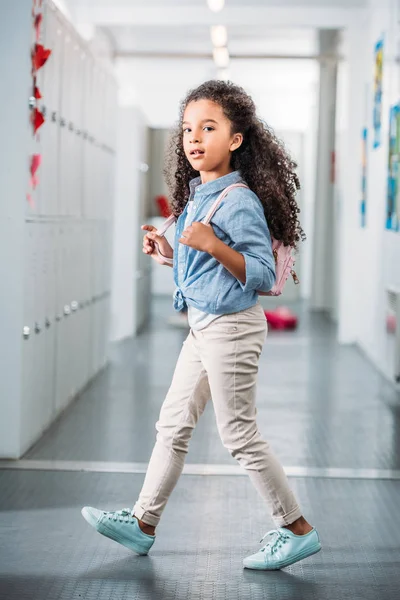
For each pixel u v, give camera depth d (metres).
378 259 9.02
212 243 3.12
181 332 11.60
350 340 10.91
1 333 4.95
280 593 3.21
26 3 4.87
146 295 12.98
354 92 10.93
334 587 3.28
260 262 3.20
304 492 4.53
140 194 11.49
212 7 10.15
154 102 17.86
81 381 7.18
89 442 5.46
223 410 3.33
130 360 9.00
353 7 10.62
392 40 8.38
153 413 6.42
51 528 3.85
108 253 8.49
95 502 4.24
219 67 13.16
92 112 7.30
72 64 6.31
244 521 4.02
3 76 4.88
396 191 7.96
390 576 3.40
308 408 6.75
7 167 4.90
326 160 15.16
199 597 3.15
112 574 3.35
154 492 3.48
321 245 15.30
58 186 5.91
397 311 7.36
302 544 3.43
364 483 4.71
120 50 13.56
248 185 3.37
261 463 3.35
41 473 4.73
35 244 5.24
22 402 5.05
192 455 5.20
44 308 5.58
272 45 13.43
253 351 3.32
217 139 3.28
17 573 3.33
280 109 18.03
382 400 7.11
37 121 5.04
